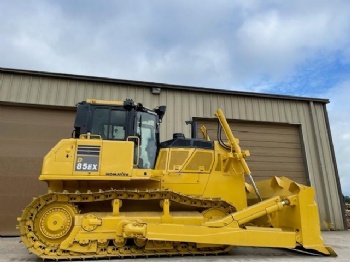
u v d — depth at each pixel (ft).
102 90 35.22
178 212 19.03
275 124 40.70
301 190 19.12
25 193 31.01
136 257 17.53
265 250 21.58
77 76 34.42
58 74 33.94
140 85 36.32
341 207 38.34
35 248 16.46
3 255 19.15
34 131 32.86
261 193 22.59
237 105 39.45
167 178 19.54
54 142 33.09
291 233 18.21
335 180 39.37
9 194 30.58
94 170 17.76
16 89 32.86
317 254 19.15
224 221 17.63
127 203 19.27
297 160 40.04
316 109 42.09
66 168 17.57
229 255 19.02
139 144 20.06
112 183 18.95
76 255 16.67
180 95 37.70
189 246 18.26
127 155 18.34
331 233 34.12
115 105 20.58
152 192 17.95
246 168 20.25
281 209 18.85
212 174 20.21
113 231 17.16
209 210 19.11
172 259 17.08
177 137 21.88
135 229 16.48
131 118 20.26
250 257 18.45
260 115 39.91
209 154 20.65
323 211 37.88
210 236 17.17
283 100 41.37
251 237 17.58
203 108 38.09
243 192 20.52
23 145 32.17
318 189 38.63
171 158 20.13
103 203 18.97
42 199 17.08
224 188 20.15
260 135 39.83
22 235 16.53
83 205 18.74
